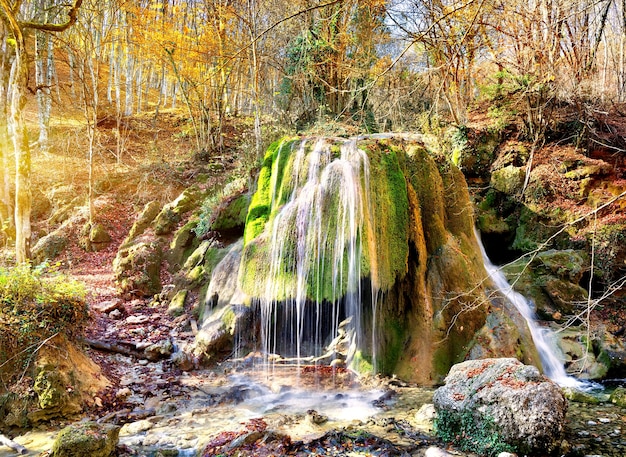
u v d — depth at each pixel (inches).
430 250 295.6
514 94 473.1
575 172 417.7
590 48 517.0
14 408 191.3
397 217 268.7
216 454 169.5
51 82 724.7
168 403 221.6
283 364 275.3
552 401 173.6
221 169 565.0
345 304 285.7
